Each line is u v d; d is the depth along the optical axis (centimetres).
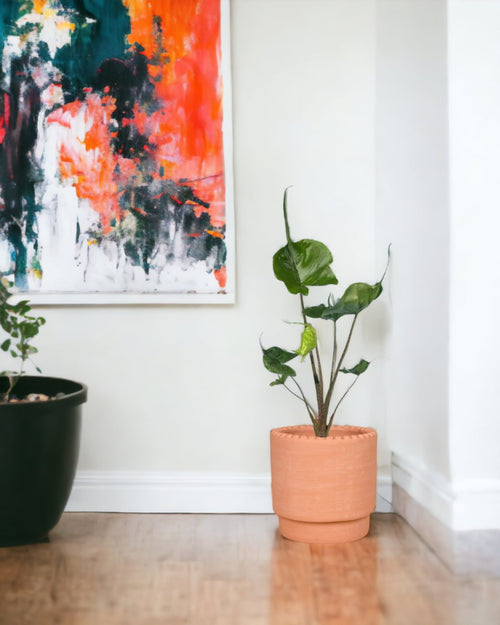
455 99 208
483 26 209
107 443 267
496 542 208
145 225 262
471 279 210
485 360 211
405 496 248
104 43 263
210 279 262
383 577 195
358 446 227
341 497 225
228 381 266
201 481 265
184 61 262
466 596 181
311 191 266
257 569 203
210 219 262
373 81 266
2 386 249
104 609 174
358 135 266
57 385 246
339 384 266
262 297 266
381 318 263
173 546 224
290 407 266
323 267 229
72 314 267
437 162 217
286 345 266
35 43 263
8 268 263
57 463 222
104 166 262
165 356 267
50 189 263
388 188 256
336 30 266
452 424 211
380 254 264
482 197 209
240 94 266
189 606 176
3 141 263
